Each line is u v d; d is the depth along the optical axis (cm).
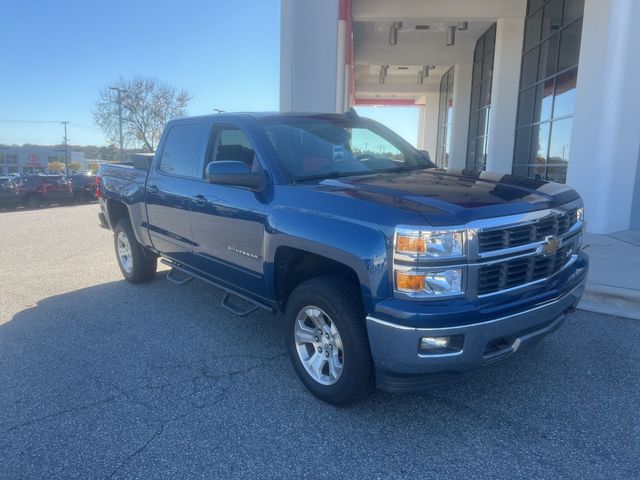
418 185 352
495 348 306
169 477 283
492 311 293
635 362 414
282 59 979
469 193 326
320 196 342
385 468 288
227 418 340
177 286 658
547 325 336
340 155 434
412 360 284
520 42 1517
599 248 775
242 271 423
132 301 598
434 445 308
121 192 619
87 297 619
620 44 871
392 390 303
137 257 639
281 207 367
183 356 441
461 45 2094
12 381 398
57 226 1400
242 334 489
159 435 322
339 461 294
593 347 442
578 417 336
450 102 2597
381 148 471
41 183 2598
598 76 913
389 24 1775
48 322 532
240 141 437
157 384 390
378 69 2612
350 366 322
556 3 1283
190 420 339
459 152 2208
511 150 1576
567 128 1218
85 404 361
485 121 1939
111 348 460
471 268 286
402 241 283
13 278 729
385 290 291
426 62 2134
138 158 605
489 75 1884
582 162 964
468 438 314
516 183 371
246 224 403
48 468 292
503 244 299
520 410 345
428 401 358
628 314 517
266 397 368
